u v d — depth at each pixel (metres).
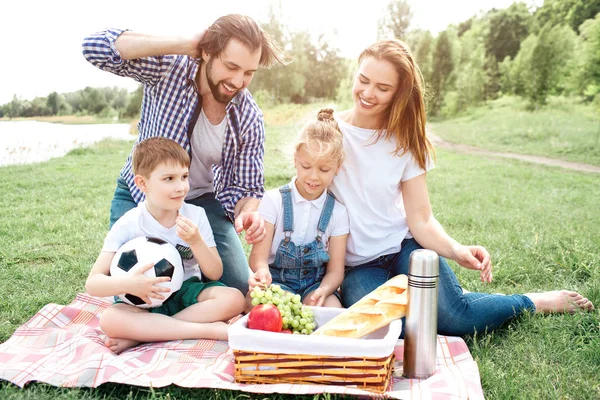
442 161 13.12
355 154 2.85
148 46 2.65
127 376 2.09
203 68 2.81
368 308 2.23
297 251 2.80
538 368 2.34
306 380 2.07
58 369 2.18
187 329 2.47
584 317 2.79
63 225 5.23
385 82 2.65
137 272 2.42
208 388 2.08
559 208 6.70
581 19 27.50
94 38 2.65
